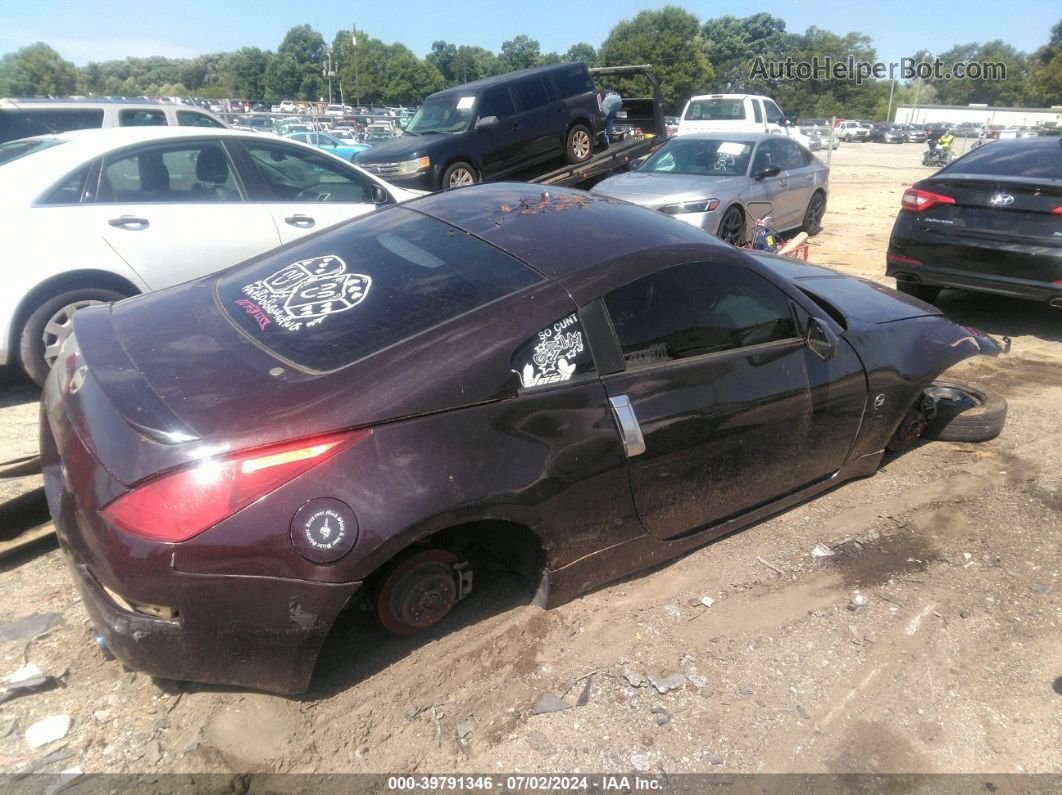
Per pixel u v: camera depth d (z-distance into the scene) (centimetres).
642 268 290
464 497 237
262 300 283
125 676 258
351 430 225
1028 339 664
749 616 305
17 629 276
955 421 453
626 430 274
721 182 941
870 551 352
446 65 11681
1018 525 376
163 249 500
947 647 294
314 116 2800
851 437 367
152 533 206
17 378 531
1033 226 612
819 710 262
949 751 249
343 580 221
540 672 271
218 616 215
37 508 331
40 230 458
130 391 231
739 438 314
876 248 1048
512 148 1143
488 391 247
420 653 275
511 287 270
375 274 286
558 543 273
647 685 268
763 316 325
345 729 243
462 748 239
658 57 7750
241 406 223
